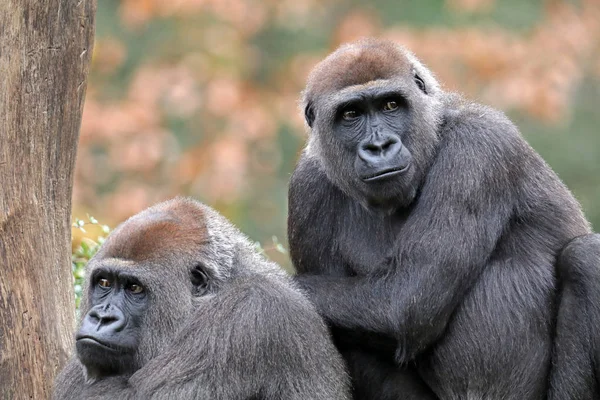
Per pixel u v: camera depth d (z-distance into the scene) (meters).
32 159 15.70
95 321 14.09
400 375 15.68
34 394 15.60
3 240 15.41
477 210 15.36
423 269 15.13
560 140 39.84
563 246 15.94
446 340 15.41
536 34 36.66
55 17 15.71
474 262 15.27
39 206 15.79
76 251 19.27
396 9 40.06
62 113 16.00
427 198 15.47
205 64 35.09
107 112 33.62
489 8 38.59
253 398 14.18
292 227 16.73
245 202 34.84
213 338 14.11
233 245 15.30
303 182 16.61
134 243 14.38
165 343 14.34
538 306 15.49
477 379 15.34
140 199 31.66
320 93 15.91
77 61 16.05
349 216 16.27
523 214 15.94
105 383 14.16
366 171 15.11
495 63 34.75
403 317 15.12
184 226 14.76
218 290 14.77
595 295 15.07
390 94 15.40
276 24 38.41
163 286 14.32
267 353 14.18
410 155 15.27
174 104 34.12
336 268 16.39
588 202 39.34
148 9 35.72
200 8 36.19
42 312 15.72
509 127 15.98
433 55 34.53
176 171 32.91
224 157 32.69
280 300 14.46
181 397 13.88
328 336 14.95
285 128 37.66
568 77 35.34
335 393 14.62
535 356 15.36
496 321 15.32
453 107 16.34
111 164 33.16
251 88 35.81
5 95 15.45
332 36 37.59
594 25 38.50
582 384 15.12
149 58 36.69
